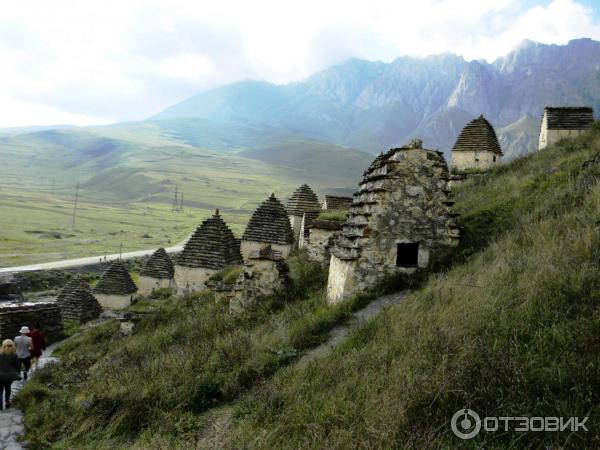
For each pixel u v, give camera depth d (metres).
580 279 7.95
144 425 9.41
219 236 27.78
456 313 8.68
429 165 13.95
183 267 27.28
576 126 36.03
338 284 13.92
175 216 135.25
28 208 117.00
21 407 12.43
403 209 13.70
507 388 6.06
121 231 102.31
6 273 49.19
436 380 6.62
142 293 39.25
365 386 7.41
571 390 5.77
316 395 7.81
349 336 10.14
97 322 28.86
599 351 6.19
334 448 6.04
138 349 16.23
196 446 7.45
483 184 23.88
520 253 10.42
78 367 16.33
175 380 10.47
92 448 9.00
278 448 6.64
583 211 11.09
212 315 17.38
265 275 16.45
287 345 11.18
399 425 6.08
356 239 13.65
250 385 9.79
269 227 28.89
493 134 39.12
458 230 13.90
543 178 16.88
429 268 13.37
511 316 7.69
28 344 16.17
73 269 57.78
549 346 6.63
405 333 8.91
